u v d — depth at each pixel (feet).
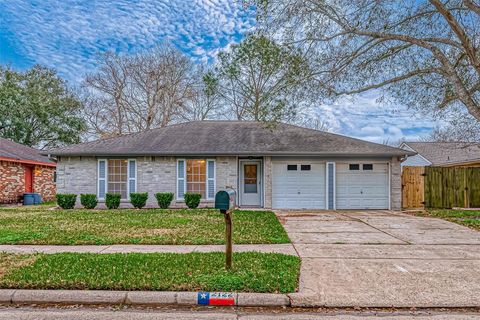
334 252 22.75
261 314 13.89
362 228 32.71
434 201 51.83
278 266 18.51
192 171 52.08
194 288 15.49
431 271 18.57
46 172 75.20
